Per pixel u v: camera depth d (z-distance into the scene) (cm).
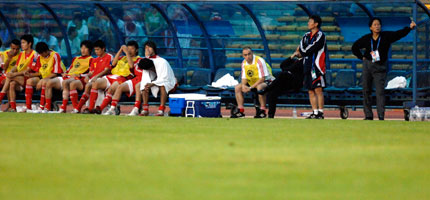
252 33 6419
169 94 5591
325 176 2106
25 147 2730
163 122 4100
